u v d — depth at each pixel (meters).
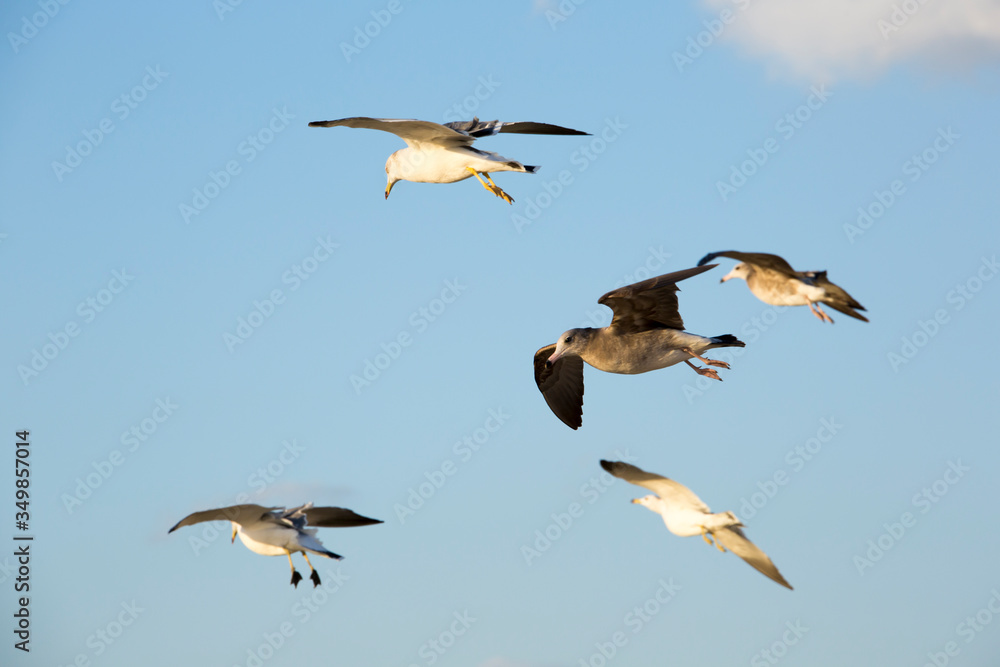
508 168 17.62
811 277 15.46
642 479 14.12
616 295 16.88
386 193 19.03
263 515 15.22
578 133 19.09
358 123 16.98
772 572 14.38
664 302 17.27
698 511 14.23
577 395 21.22
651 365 17.88
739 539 14.37
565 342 17.94
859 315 15.44
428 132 17.58
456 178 18.31
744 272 16.36
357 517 16.14
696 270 16.27
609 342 17.72
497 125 18.69
